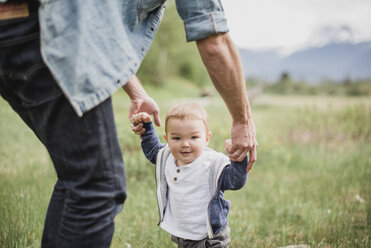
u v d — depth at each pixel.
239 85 1.50
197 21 1.40
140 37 1.54
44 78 1.32
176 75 47.66
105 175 1.43
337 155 6.88
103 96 1.33
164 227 2.18
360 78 31.27
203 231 2.09
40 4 1.22
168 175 2.19
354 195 4.36
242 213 3.70
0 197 3.39
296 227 3.35
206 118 2.18
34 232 2.85
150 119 2.26
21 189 3.70
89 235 1.43
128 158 4.85
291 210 3.74
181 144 2.09
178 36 40.00
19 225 2.87
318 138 8.27
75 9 1.29
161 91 37.88
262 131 6.93
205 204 2.08
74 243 1.43
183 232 2.13
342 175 5.29
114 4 1.40
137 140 5.28
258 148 6.11
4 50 1.30
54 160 1.45
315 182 4.92
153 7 1.55
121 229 3.04
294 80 38.50
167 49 40.62
